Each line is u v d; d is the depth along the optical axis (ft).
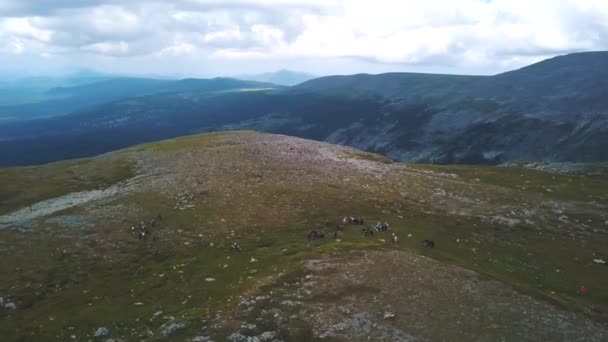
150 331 111.65
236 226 197.67
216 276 148.56
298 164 302.86
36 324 120.88
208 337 102.58
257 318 111.14
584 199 266.77
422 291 125.90
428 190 266.36
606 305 144.77
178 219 203.41
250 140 374.02
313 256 153.48
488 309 118.93
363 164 326.44
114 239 182.70
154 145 367.25
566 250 193.36
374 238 183.52
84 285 147.74
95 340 110.42
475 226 212.84
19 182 276.21
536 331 110.93
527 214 233.55
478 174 330.75
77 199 240.32
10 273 152.15
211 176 263.49
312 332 105.19
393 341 101.86
